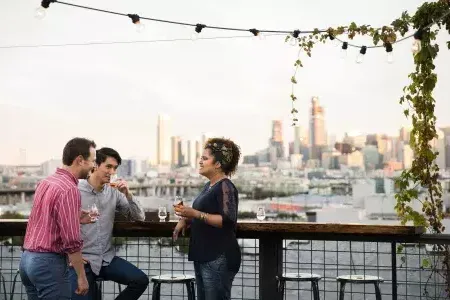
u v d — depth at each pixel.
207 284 3.44
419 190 5.09
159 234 4.10
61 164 3.06
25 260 2.94
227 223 3.42
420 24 4.88
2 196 51.19
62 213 2.88
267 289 4.09
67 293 2.98
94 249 3.76
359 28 4.98
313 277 4.11
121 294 3.86
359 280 4.06
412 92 5.03
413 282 4.46
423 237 3.93
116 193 3.96
